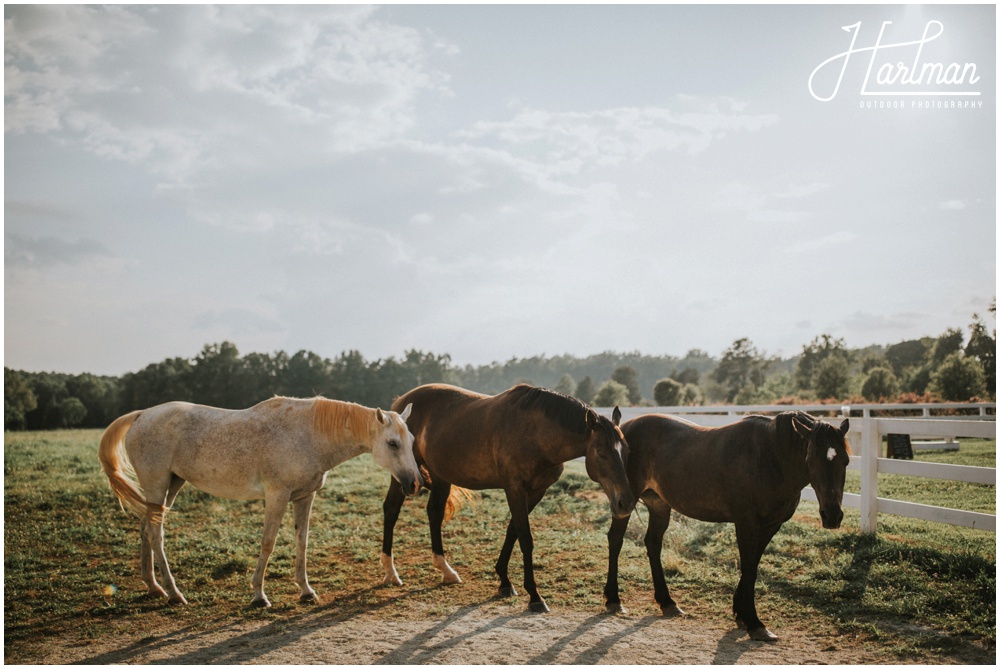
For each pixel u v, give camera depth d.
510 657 4.81
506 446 6.34
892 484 11.94
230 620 5.77
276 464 6.23
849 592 6.07
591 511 10.33
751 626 5.22
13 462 14.29
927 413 19.92
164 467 6.42
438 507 7.24
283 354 87.31
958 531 8.30
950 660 4.67
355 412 6.43
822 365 50.91
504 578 6.52
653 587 6.57
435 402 7.37
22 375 69.19
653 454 6.11
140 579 7.16
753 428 5.54
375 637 5.27
